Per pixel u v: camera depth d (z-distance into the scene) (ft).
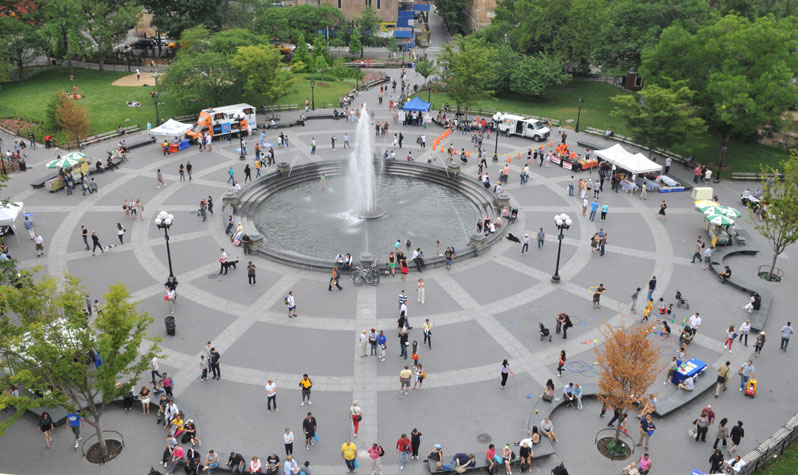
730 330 96.68
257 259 126.41
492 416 82.99
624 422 82.99
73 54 255.09
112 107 221.25
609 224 145.48
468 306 110.01
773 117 165.58
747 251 132.36
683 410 85.71
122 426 80.53
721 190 166.71
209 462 71.92
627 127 187.01
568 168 181.88
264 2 342.64
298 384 88.94
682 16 219.61
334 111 231.71
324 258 127.54
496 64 251.19
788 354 97.96
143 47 320.70
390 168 182.60
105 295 70.49
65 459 74.74
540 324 98.89
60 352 65.26
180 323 103.09
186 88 214.48
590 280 119.75
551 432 78.23
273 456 70.59
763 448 77.10
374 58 347.56
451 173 173.37
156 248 129.49
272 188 165.89
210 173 172.45
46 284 70.28
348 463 72.13
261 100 242.17
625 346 73.51
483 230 137.18
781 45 164.45
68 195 155.94
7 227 132.98
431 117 229.04
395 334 101.45
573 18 255.91
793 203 111.86
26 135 194.70
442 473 73.10
